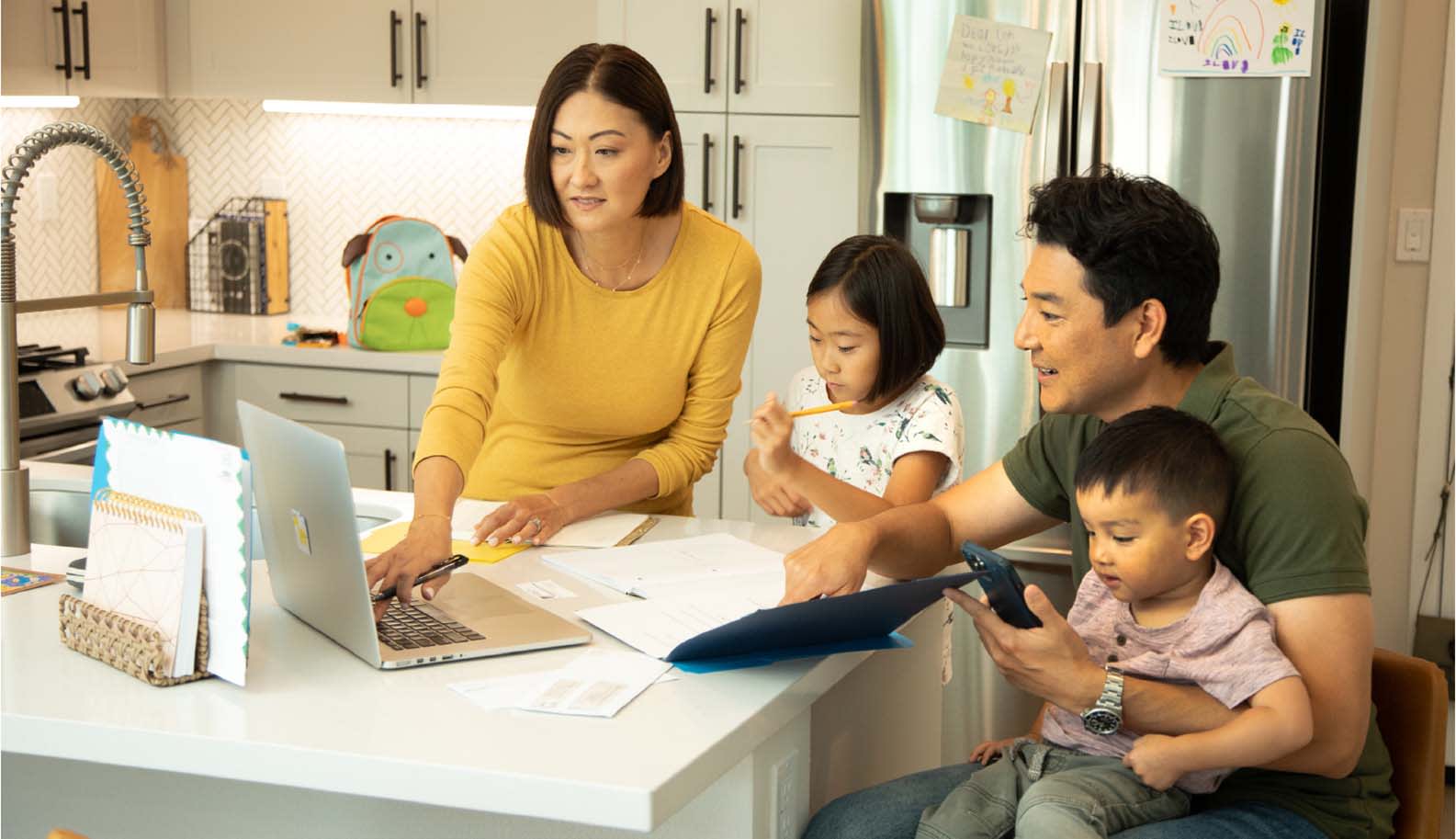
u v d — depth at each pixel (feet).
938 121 11.02
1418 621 11.70
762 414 6.27
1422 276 11.44
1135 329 5.36
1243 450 5.27
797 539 7.05
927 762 7.54
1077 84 10.75
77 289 14.90
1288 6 10.24
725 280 7.52
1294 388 10.55
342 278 15.40
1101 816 4.96
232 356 13.51
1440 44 11.16
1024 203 10.87
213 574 4.95
